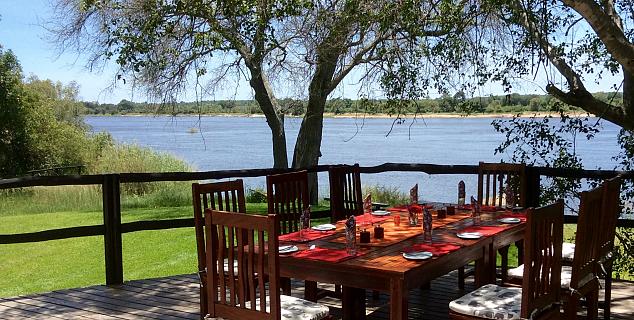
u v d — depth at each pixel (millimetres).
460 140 36438
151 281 5223
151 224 5242
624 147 6219
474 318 3020
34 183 4625
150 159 17484
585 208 3166
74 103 29719
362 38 6145
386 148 31297
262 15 6781
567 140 6309
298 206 4488
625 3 5938
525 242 2814
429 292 4762
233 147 36438
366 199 4234
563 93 5965
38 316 4266
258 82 13750
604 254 3549
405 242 3348
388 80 6062
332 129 52188
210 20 7352
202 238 3713
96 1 9203
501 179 5137
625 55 4152
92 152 23594
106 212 5055
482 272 3594
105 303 4574
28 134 21984
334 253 3104
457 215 4195
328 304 4512
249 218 2705
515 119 6441
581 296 3316
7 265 7758
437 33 5641
